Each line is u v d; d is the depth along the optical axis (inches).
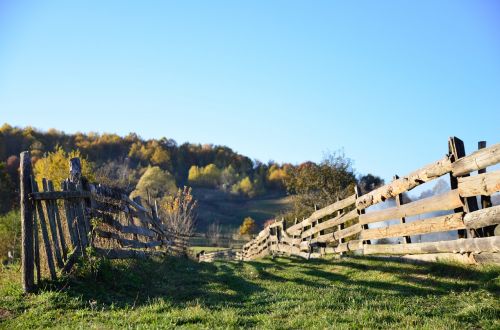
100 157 4483.3
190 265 610.2
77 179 395.9
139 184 2171.5
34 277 327.6
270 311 287.9
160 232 699.4
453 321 227.5
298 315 259.1
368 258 477.7
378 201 458.3
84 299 309.7
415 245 391.2
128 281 378.9
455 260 342.0
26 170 330.3
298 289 374.3
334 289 350.3
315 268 505.0
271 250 862.5
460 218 321.4
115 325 245.1
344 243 543.5
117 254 422.3
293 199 1247.5
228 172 4894.2
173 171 4832.7
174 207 1238.9
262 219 3550.7
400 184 406.6
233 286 424.8
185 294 364.5
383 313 251.1
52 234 346.6
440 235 419.8
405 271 383.2
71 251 358.9
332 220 580.4
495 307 243.6
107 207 452.4
